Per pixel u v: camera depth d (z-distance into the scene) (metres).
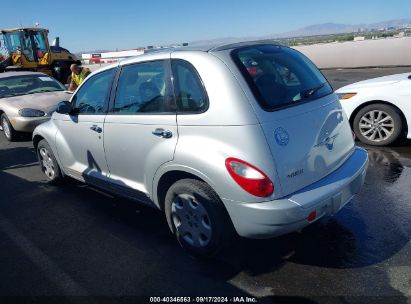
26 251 3.60
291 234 3.50
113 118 3.72
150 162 3.30
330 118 3.20
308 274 2.92
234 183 2.70
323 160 3.02
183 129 3.01
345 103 6.11
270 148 2.68
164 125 3.15
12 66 16.62
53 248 3.62
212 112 2.83
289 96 3.01
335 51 18.66
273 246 3.33
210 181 2.83
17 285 3.07
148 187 3.45
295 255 3.18
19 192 5.20
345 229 3.55
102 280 3.05
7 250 3.64
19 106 8.02
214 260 3.19
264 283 2.86
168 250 3.41
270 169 2.66
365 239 3.36
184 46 3.40
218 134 2.79
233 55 2.99
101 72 4.04
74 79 9.74
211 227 2.98
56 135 4.78
